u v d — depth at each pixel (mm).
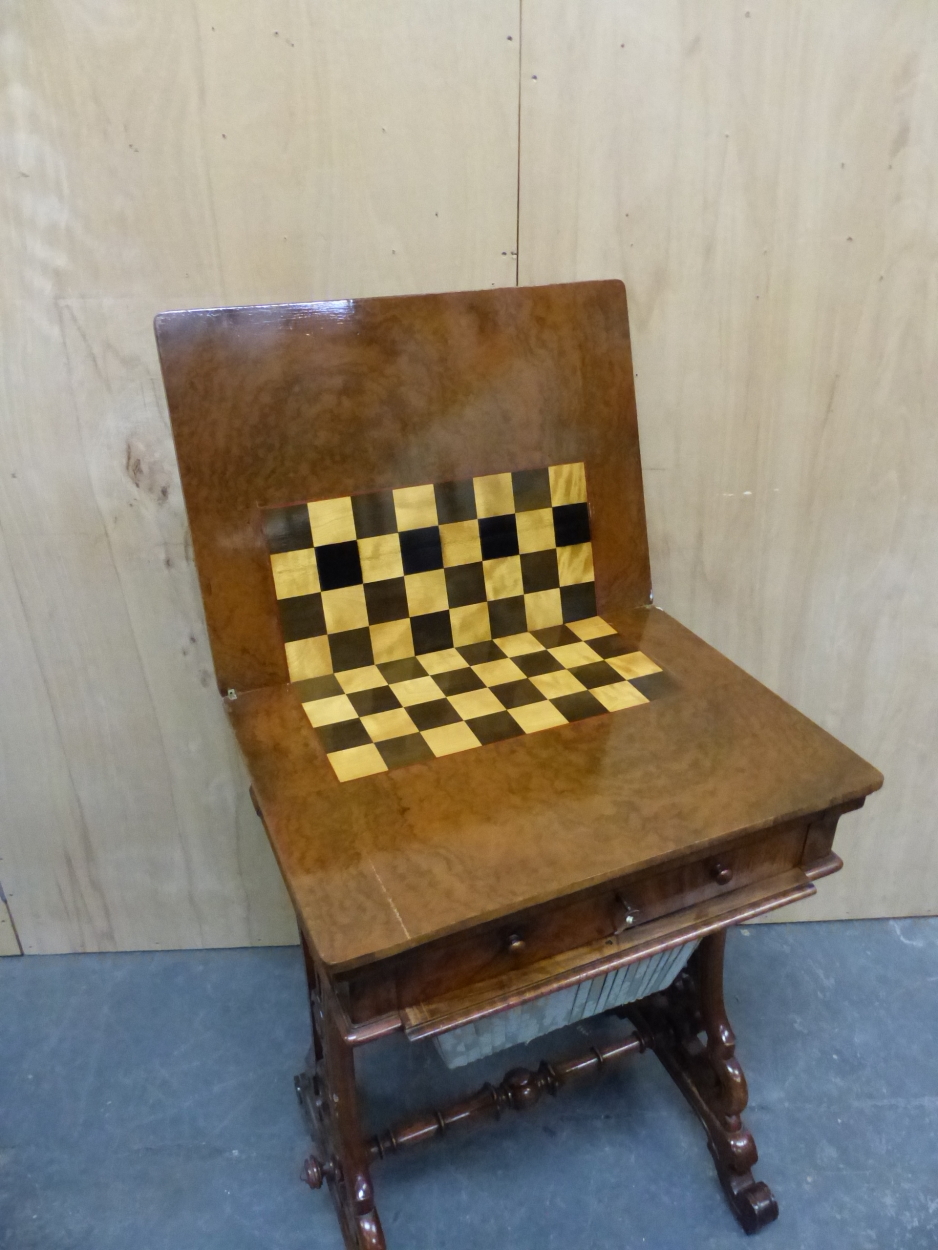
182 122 1062
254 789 943
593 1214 1309
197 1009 1594
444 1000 857
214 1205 1311
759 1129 1409
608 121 1114
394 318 1055
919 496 1386
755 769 939
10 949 1677
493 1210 1313
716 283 1222
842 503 1388
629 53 1076
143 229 1118
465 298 1079
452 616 1151
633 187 1157
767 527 1403
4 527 1273
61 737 1455
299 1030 1559
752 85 1103
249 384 1015
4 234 1100
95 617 1361
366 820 879
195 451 1012
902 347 1276
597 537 1203
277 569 1065
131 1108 1435
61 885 1609
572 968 890
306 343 1027
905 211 1188
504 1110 1323
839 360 1283
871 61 1095
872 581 1454
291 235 1146
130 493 1278
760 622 1489
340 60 1050
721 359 1272
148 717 1459
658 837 857
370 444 1074
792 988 1632
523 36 1057
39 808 1520
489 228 1172
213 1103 1445
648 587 1249
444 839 858
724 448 1337
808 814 903
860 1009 1595
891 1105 1441
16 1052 1517
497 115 1100
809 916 1751
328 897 798
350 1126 1113
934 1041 1541
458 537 1133
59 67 1020
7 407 1199
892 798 1642
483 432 1120
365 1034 830
